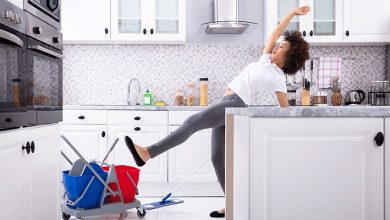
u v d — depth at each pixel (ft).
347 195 4.22
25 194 5.59
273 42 9.05
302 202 4.22
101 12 13.11
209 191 12.59
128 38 13.17
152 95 14.38
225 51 14.44
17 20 5.12
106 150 12.25
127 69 14.35
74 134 12.23
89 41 13.53
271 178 4.21
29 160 5.74
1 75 4.74
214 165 9.29
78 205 8.81
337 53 14.47
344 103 14.47
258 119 4.21
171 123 12.28
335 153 4.21
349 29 13.34
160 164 12.32
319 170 4.21
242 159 5.11
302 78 14.23
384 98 14.05
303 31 13.30
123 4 13.24
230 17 13.51
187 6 14.38
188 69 14.42
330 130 4.20
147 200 12.00
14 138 5.19
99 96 14.33
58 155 7.22
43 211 6.37
